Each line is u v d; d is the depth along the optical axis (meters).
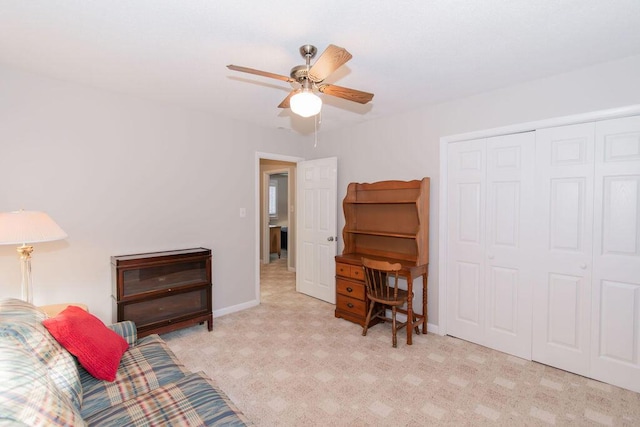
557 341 2.57
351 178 4.05
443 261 3.19
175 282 3.12
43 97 2.59
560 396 2.19
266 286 5.05
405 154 3.47
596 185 2.37
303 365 2.59
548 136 2.57
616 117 2.27
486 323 2.95
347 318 3.56
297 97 1.84
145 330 2.85
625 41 1.98
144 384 1.60
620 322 2.30
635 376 2.25
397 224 3.52
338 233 4.19
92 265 2.86
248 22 1.79
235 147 3.84
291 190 6.17
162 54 2.19
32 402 1.05
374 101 3.11
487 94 2.85
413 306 3.42
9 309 1.47
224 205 3.76
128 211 3.05
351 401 2.13
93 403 1.44
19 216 2.02
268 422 1.92
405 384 2.33
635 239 2.24
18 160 2.50
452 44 2.03
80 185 2.78
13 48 2.11
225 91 2.89
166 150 3.28
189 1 1.61
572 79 2.42
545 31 1.87
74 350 1.53
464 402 2.12
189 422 1.29
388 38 1.96
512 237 2.79
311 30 1.87
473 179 3.00
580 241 2.45
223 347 2.90
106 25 1.83
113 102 2.94
